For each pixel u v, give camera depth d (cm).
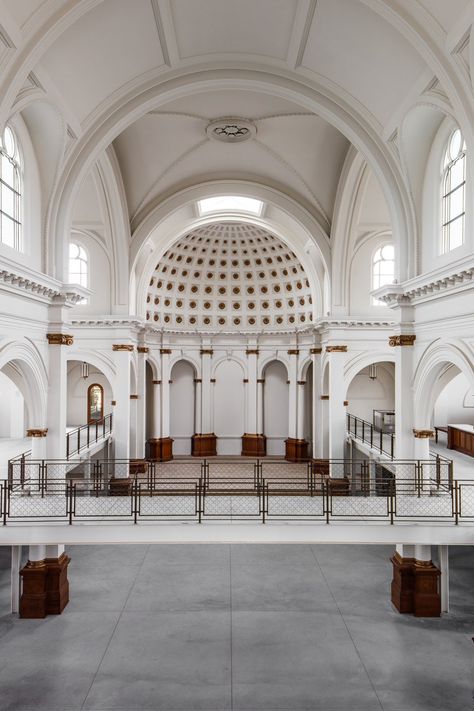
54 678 927
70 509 1020
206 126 1487
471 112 848
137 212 1770
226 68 1137
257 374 2442
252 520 1033
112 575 1384
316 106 1164
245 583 1338
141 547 1594
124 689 898
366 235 1817
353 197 1670
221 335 2442
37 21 801
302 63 1101
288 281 2309
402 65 958
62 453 1177
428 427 1180
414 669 958
